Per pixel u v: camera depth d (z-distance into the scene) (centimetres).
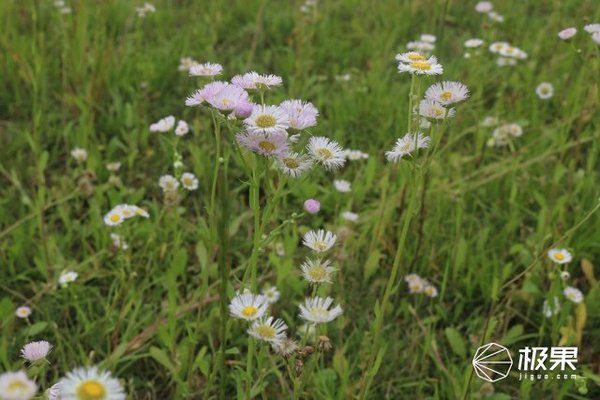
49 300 77
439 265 84
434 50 114
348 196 92
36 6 115
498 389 73
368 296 80
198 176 94
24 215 88
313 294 57
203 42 133
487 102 117
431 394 72
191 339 67
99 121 107
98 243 83
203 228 82
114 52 119
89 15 133
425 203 87
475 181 94
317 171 95
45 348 53
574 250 82
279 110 54
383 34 137
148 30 139
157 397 72
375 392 72
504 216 90
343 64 130
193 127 103
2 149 99
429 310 78
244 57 132
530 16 152
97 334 74
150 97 116
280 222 86
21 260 82
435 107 57
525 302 80
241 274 82
